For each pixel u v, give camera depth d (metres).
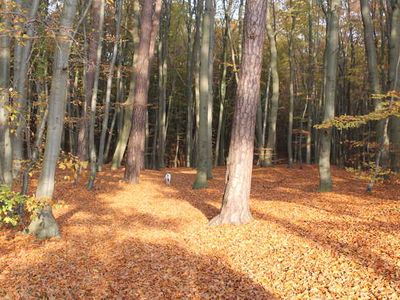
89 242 8.55
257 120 28.28
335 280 5.90
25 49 9.04
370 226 8.68
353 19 26.77
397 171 15.23
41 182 8.47
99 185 16.25
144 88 17.08
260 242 8.17
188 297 5.75
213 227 9.64
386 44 24.59
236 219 9.72
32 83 16.92
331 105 14.15
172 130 38.91
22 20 7.14
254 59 9.23
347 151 33.06
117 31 16.12
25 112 10.16
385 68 22.48
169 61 33.38
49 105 8.39
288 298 5.51
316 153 32.47
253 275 6.46
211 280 6.36
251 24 9.15
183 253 7.77
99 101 31.25
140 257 7.54
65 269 6.93
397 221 8.96
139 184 16.94
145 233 9.34
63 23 8.00
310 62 28.38
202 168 16.17
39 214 8.70
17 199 6.36
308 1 24.86
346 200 12.38
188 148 30.12
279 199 13.34
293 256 7.14
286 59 31.69
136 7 21.31
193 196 14.42
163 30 27.88
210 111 19.36
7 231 8.98
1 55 8.66
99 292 5.98
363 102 29.64
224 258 7.42
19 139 10.63
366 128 30.89
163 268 6.95
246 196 9.81
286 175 21.14
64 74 8.33
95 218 10.93
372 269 6.13
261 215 10.73
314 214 10.46
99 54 15.26
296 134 39.31
